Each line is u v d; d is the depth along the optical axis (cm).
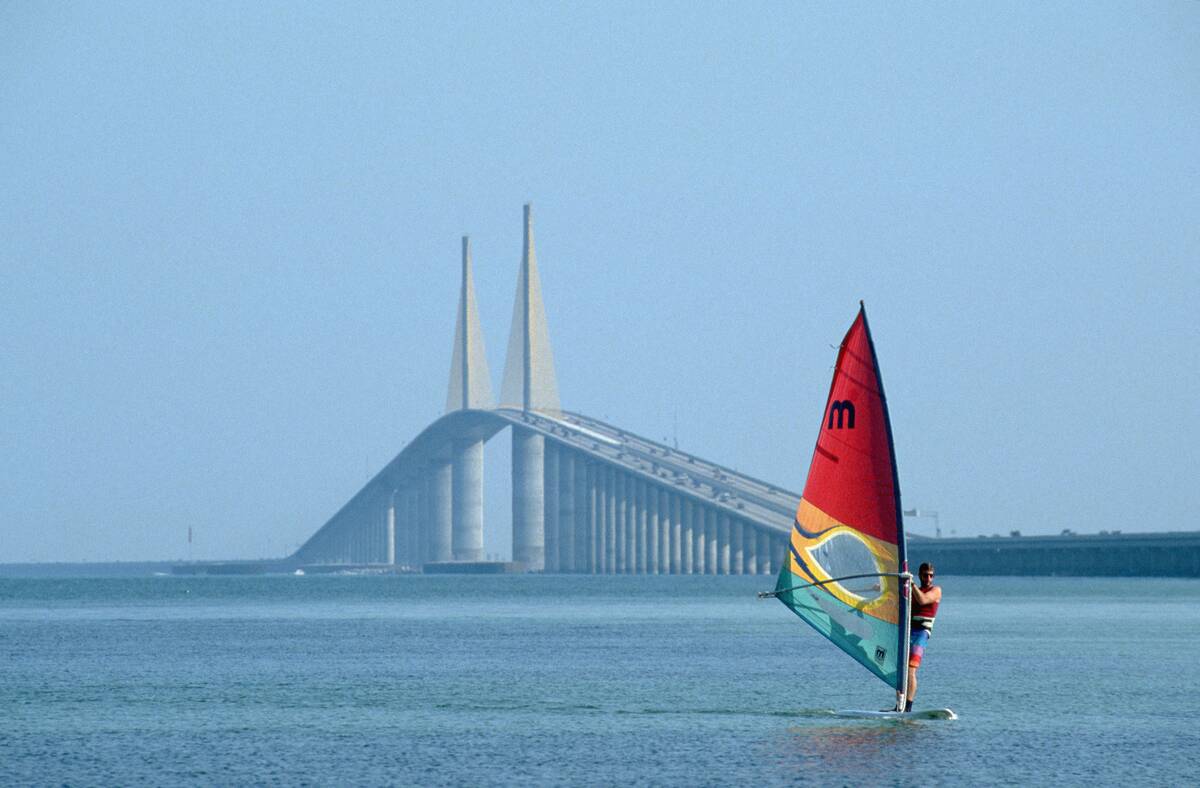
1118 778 8444
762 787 8206
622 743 9819
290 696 12912
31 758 9262
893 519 10162
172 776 8600
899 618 10406
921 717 10938
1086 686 13488
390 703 12312
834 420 10269
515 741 9956
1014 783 8294
